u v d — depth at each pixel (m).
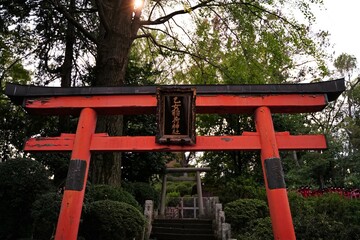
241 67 11.88
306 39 10.77
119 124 9.49
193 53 12.86
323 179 16.95
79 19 13.28
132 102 5.34
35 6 11.02
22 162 7.14
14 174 6.89
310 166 16.39
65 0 12.38
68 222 4.41
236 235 8.73
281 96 5.32
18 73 16.16
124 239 6.50
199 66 13.22
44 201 5.85
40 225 6.08
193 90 5.10
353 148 18.02
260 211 9.43
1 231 6.82
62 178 9.70
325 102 5.23
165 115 5.13
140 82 12.77
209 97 5.34
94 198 7.36
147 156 12.00
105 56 10.02
